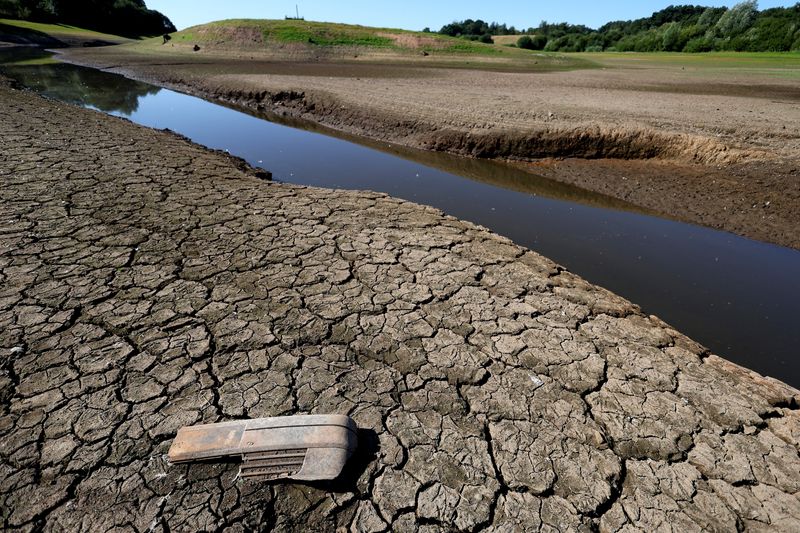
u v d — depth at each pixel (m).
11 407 2.49
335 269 4.09
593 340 3.34
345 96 15.41
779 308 4.97
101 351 2.92
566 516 2.13
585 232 6.80
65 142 7.61
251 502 2.08
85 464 2.22
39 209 4.87
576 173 9.43
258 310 3.43
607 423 2.62
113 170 6.38
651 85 18.58
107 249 4.17
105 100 17.23
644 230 6.90
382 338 3.21
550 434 2.53
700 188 8.16
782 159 8.41
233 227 4.83
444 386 2.81
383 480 2.23
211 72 23.23
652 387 2.91
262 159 10.15
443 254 4.50
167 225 4.76
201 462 2.23
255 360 2.93
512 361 3.06
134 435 2.37
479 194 8.35
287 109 16.09
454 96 15.18
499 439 2.48
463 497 2.18
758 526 2.13
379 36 38.53
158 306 3.40
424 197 8.11
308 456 2.16
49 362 2.81
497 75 23.25
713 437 2.57
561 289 4.01
